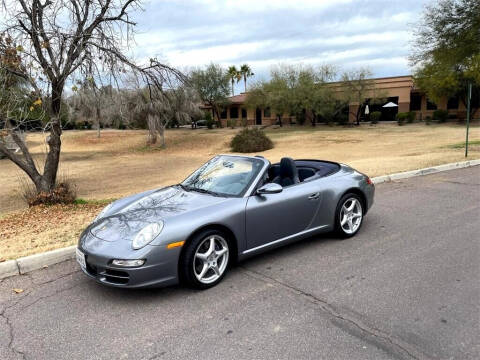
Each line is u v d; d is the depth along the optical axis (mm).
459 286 3574
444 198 7047
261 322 3086
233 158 4914
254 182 4258
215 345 2801
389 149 19766
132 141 36250
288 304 3363
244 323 3082
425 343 2730
